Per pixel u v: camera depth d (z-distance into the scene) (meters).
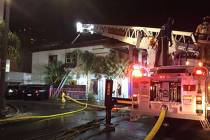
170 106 9.40
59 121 12.53
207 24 11.34
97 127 10.68
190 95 9.01
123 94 26.86
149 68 10.57
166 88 9.62
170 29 12.24
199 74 8.88
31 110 17.22
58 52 34.59
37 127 10.79
